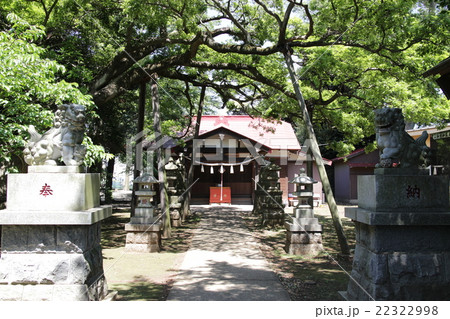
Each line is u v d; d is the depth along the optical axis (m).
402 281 4.00
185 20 8.63
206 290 5.69
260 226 13.20
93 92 10.06
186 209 15.46
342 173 23.72
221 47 9.84
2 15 9.01
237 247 9.52
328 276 6.63
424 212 4.12
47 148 4.32
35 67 6.07
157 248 8.85
